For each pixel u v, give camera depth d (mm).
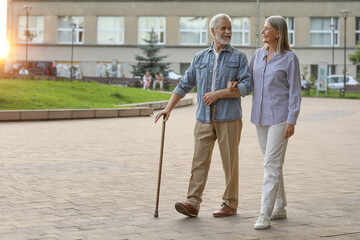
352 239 5484
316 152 12375
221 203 7199
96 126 17922
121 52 56969
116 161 10781
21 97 22047
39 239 5395
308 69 55812
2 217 6289
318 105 30797
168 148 12797
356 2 54719
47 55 57438
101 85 30234
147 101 28016
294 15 55250
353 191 8023
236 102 6566
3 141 13477
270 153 6191
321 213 6621
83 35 57250
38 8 57312
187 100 29453
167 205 7035
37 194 7594
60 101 22906
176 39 56562
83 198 7383
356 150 12727
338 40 55438
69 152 11922
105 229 5801
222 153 6582
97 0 56781
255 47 55531
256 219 6359
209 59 6598
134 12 56750
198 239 5469
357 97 40844
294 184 8570
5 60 56938
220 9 55844
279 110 6234
